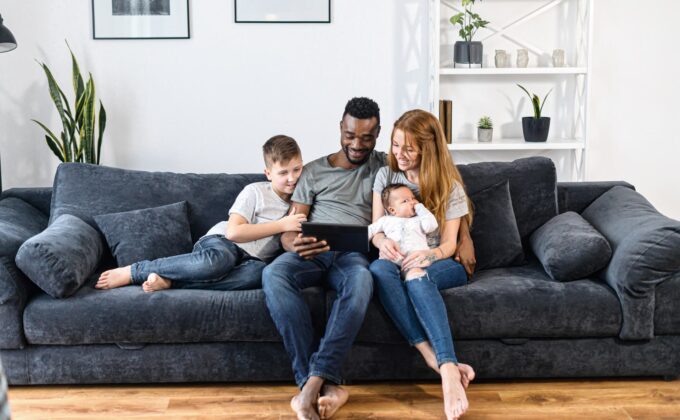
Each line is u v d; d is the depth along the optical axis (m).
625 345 2.57
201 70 4.10
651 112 4.27
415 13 4.10
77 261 2.58
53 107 4.07
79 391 2.58
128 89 4.09
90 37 4.02
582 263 2.61
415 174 2.79
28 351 2.55
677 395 2.52
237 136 4.16
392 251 2.60
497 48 4.18
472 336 2.54
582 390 2.56
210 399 2.51
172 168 4.17
